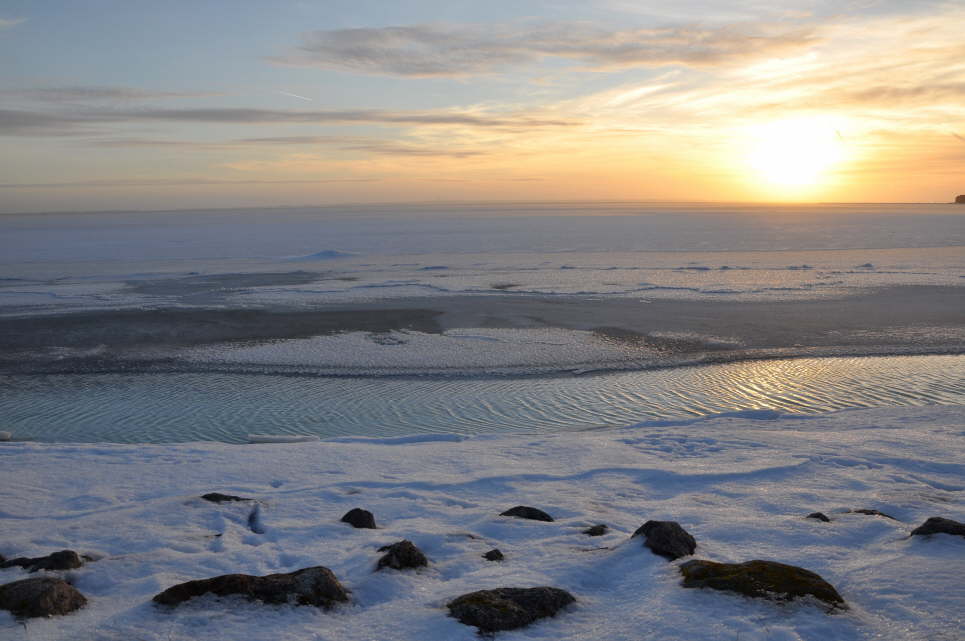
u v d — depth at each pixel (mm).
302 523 6867
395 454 11781
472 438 14438
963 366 23547
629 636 3568
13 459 11008
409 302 39625
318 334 30406
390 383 22328
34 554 5832
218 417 18875
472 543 5848
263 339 29344
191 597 4102
